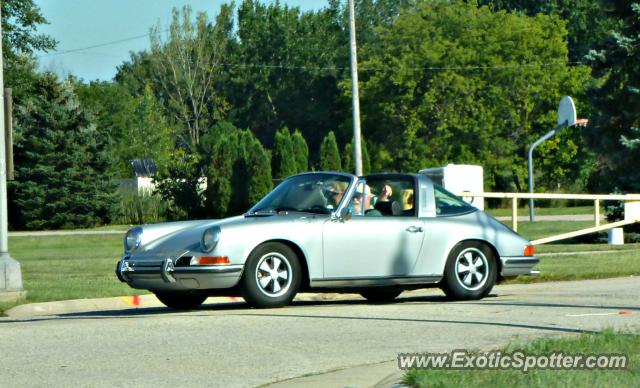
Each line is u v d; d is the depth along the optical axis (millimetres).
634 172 52812
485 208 96938
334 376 10703
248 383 10469
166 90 134375
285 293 17219
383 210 18703
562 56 100812
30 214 78625
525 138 99188
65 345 13039
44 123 80875
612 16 58156
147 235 17859
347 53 136875
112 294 20484
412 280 18344
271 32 136875
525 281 23703
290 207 18156
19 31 83438
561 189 100500
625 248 35250
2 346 13008
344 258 17734
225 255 16734
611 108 58719
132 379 10703
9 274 21266
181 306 19000
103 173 82250
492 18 100812
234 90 138125
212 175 82562
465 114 99438
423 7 103875
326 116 136500
